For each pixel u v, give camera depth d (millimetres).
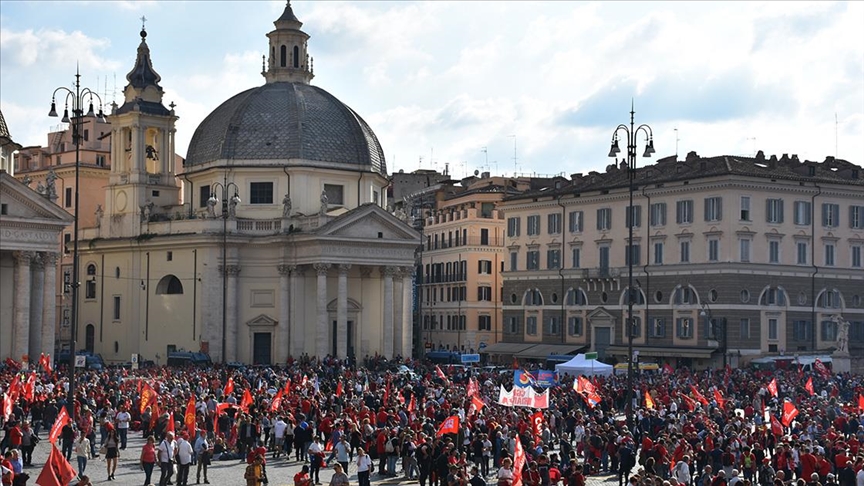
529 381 46312
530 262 106938
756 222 90438
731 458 38969
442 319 123812
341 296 91938
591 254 100250
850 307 95500
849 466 35750
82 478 28906
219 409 47344
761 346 90312
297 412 46688
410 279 96250
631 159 50469
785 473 38031
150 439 38125
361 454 37719
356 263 92688
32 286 80062
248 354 94250
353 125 99312
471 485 33219
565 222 103125
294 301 93500
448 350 117312
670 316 93062
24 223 78312
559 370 69125
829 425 50688
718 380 71312
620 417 59062
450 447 36969
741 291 89500
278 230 94500
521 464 31516
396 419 46938
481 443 41406
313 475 40344
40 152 126062
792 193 92375
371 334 96188
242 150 96062
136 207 100000
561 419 48750
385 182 102688
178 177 100875
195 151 99188
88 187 117500
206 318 93250
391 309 94625
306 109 97938
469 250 119312
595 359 69000
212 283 93375
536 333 105938
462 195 125375
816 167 96750
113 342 101188
